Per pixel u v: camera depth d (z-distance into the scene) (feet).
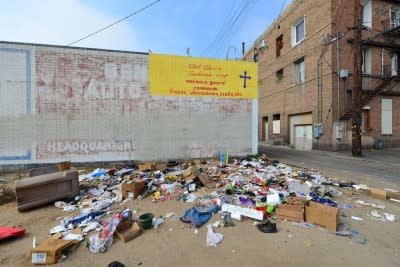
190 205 14.08
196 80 30.55
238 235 10.30
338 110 41.91
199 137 30.78
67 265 8.19
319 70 44.60
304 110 49.37
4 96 24.66
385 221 11.93
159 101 29.25
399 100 46.01
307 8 47.98
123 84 27.94
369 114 43.86
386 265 8.20
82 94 26.68
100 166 27.20
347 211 13.25
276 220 11.85
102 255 8.79
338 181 19.84
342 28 42.16
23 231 10.58
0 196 16.28
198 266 8.10
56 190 14.65
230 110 31.99
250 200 14.37
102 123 27.37
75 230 10.65
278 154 39.32
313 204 12.25
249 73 32.71
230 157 31.89
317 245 9.47
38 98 25.46
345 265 8.18
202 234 10.41
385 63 45.09
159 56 29.17
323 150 44.16
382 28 44.75
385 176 21.97
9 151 24.82
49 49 25.64
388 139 45.09
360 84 35.27
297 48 51.57
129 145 28.30
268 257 8.61
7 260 8.54
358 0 34.76
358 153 35.55
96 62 27.02
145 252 8.98
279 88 59.98
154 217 12.25
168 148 29.66
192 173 19.13
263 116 69.72
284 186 17.62
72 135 26.48
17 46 24.84
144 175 21.34
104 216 12.50
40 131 25.58
